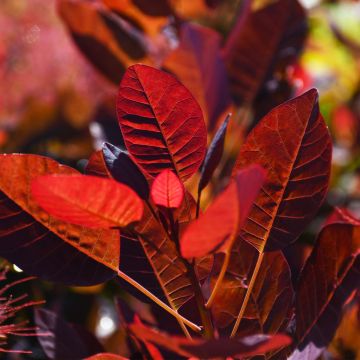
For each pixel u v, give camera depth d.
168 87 0.75
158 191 0.73
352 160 1.40
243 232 0.77
